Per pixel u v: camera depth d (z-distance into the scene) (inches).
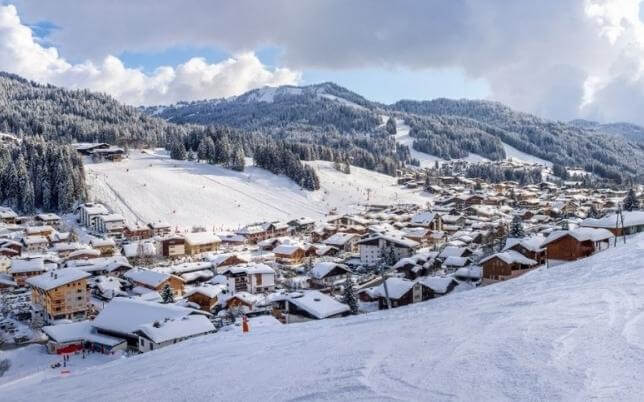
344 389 420.5
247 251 4837.6
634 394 316.8
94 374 778.8
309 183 7864.2
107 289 3265.3
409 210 6988.2
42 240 4616.1
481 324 609.9
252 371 558.9
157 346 1947.6
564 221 4215.1
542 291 908.0
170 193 6707.7
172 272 3668.8
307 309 2118.6
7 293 3435.0
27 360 2197.3
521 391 350.0
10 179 5989.2
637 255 1261.1
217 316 2642.7
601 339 449.7
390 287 2431.1
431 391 379.9
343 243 4640.8
